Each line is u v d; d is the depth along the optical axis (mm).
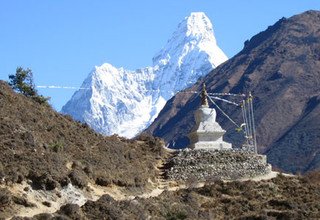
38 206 57281
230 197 73000
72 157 69500
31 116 72625
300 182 81312
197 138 87312
